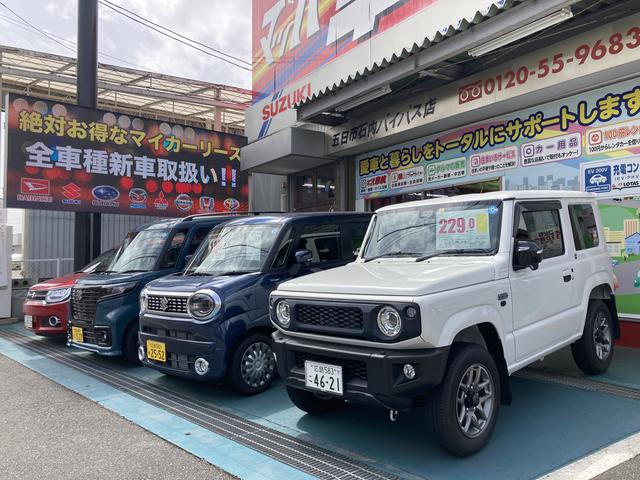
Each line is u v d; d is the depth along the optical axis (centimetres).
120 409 500
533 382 531
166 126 1105
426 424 354
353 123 983
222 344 502
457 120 823
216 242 638
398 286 346
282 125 1153
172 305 535
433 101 826
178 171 1116
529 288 425
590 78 642
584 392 496
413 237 468
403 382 337
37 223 1471
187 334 518
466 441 356
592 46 623
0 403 529
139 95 1625
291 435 419
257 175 1448
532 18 552
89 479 352
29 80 1579
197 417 471
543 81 675
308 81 1066
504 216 424
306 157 1055
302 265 563
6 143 947
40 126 975
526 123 760
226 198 1178
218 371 502
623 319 667
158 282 583
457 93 786
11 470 369
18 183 953
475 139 831
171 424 454
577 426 413
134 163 1066
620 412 441
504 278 400
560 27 635
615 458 353
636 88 638
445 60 686
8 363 717
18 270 1441
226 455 383
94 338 671
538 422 423
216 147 1168
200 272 594
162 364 545
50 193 981
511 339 397
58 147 991
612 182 664
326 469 354
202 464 370
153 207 1087
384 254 477
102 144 1033
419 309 330
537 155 746
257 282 536
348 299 362
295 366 405
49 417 481
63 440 423
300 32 1118
